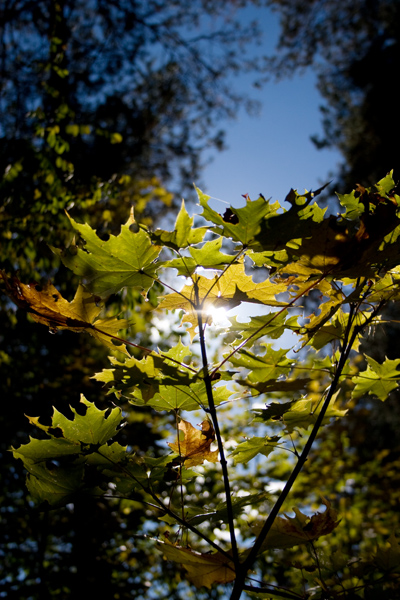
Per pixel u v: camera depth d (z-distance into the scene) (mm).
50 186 4320
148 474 1184
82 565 3699
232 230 1038
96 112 8195
